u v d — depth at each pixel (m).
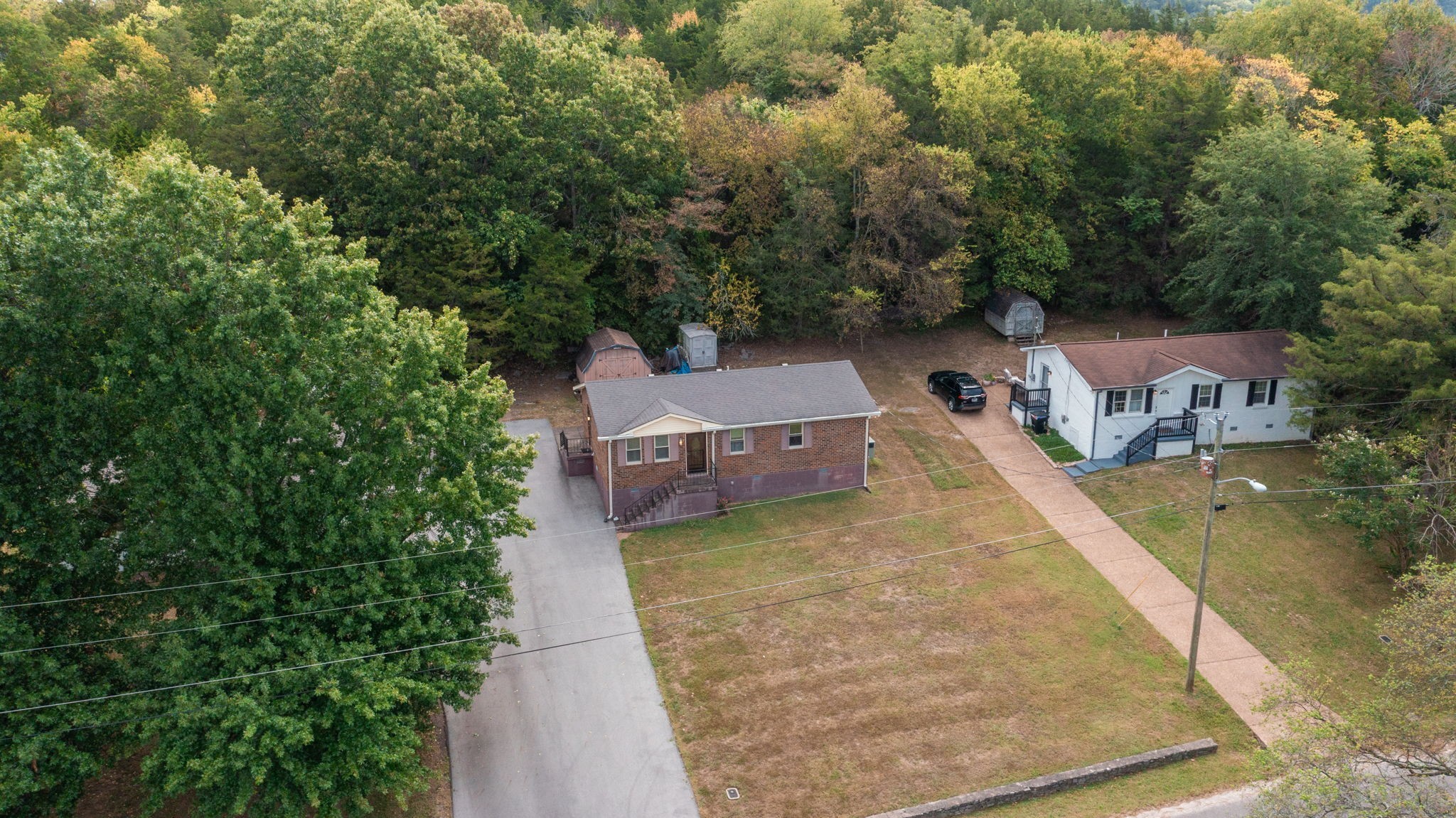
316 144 39.44
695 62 64.94
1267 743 23.20
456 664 19.77
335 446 20.91
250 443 18.62
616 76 42.97
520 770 22.19
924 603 28.22
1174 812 21.19
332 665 18.36
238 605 18.47
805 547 30.97
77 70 53.19
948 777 22.03
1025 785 21.62
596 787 21.75
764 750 22.80
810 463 33.94
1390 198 46.00
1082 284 50.12
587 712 23.97
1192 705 24.50
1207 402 37.06
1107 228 50.53
